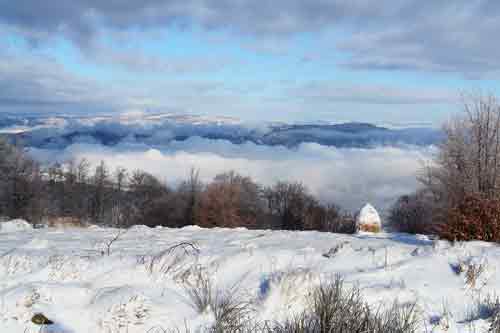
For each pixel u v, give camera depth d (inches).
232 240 370.6
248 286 226.7
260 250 283.4
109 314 191.9
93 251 288.4
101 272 236.5
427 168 1011.9
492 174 814.5
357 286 227.9
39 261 245.4
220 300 212.7
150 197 2380.7
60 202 2330.2
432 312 215.2
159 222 1948.8
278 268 250.2
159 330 187.5
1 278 222.5
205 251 283.1
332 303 191.3
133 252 285.6
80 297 205.9
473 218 374.6
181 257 259.3
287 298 209.6
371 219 685.3
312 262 269.7
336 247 304.3
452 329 197.5
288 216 2294.5
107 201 2452.0
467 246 297.6
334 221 2308.1
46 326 182.7
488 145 856.3
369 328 180.7
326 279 231.8
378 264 270.2
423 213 1203.2
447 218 401.7
